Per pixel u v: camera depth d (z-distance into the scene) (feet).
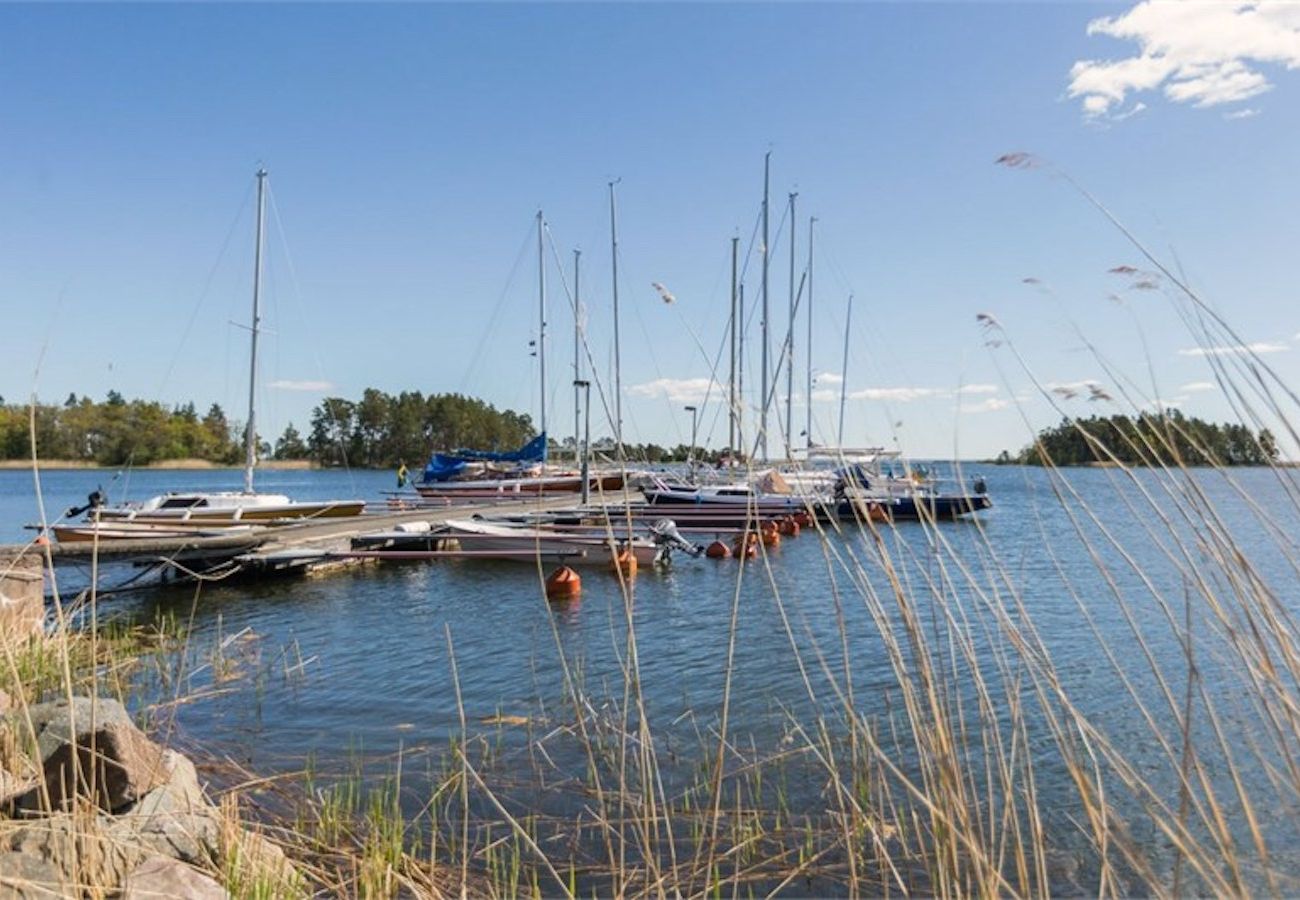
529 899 16.44
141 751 16.74
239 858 15.16
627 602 14.20
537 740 26.71
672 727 28.07
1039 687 10.64
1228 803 20.42
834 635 42.45
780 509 92.12
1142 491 10.17
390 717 29.78
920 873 17.29
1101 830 9.87
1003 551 67.97
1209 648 12.51
